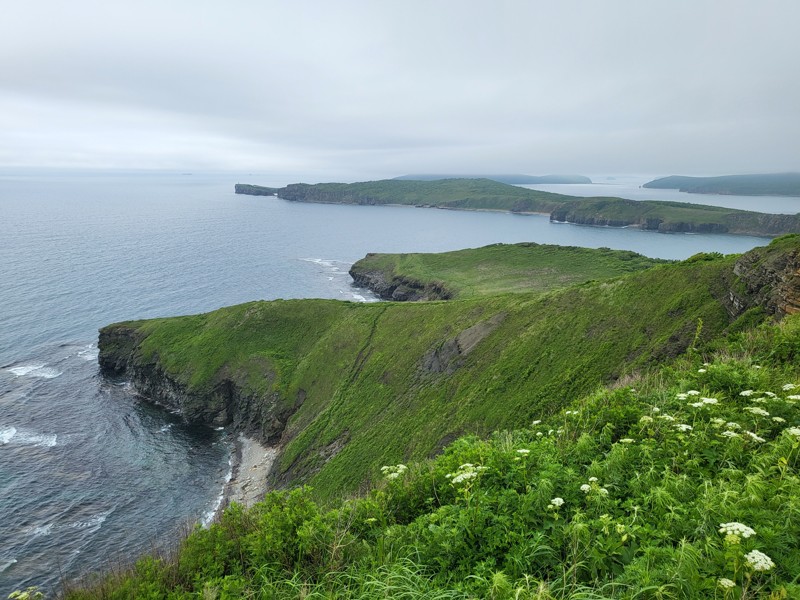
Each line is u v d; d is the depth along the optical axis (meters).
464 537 8.40
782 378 12.31
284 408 67.19
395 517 10.73
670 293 47.12
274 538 9.84
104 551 40.97
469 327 63.44
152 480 53.00
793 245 35.50
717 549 6.38
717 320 39.41
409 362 64.25
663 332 42.69
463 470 10.30
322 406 64.12
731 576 5.93
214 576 9.66
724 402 11.38
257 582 9.17
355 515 10.51
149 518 46.22
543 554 7.46
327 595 8.04
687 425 10.01
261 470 56.53
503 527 8.21
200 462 57.84
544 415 40.47
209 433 67.12
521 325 57.59
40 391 72.19
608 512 7.98
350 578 8.50
